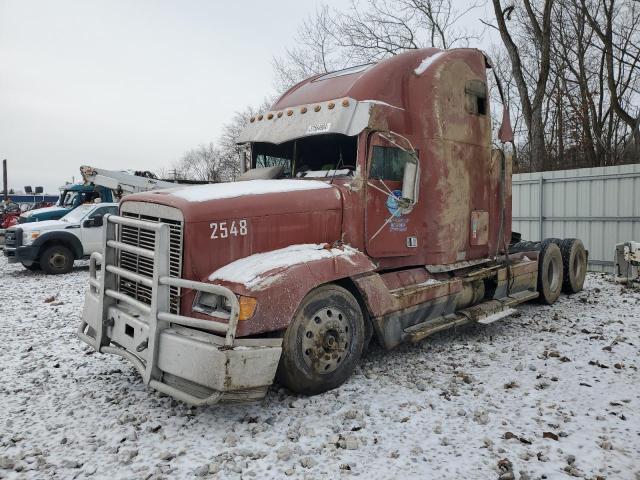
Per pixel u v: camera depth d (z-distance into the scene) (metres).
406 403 4.09
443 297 5.50
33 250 12.31
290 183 4.87
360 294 4.60
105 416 3.95
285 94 6.17
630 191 10.98
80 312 7.89
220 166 43.59
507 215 6.87
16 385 4.66
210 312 3.86
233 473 3.10
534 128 17.95
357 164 4.95
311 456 3.29
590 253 11.73
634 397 4.19
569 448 3.35
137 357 4.03
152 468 3.17
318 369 4.20
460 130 5.88
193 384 3.65
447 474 3.07
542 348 5.58
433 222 5.59
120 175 14.20
